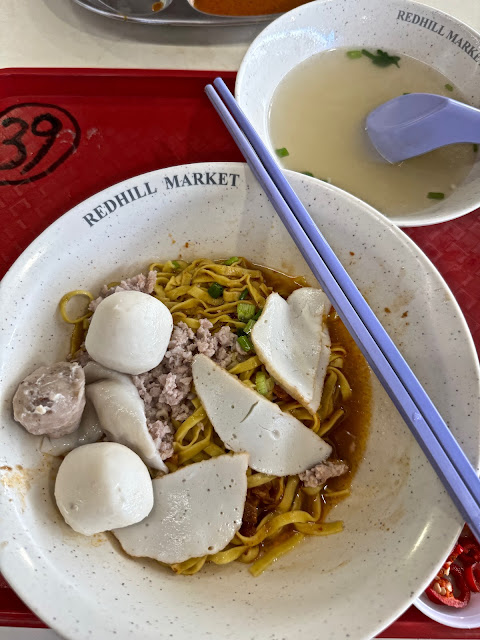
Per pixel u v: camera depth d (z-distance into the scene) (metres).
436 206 0.24
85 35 0.29
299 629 0.16
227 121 0.22
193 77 0.27
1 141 0.26
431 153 0.26
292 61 0.27
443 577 0.20
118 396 0.19
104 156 0.26
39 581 0.15
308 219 0.20
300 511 0.20
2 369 0.18
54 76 0.27
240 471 0.19
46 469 0.19
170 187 0.21
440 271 0.24
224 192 0.21
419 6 0.26
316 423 0.21
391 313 0.21
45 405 0.17
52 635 0.19
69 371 0.19
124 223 0.21
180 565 0.19
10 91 0.27
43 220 0.24
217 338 0.22
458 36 0.27
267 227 0.22
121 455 0.18
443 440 0.17
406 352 0.20
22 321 0.19
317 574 0.18
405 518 0.18
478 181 0.24
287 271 0.24
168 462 0.20
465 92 0.27
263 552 0.20
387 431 0.21
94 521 0.17
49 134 0.26
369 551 0.18
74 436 0.19
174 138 0.26
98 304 0.21
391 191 0.25
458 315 0.19
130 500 0.17
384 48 0.28
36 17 0.29
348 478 0.21
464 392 0.18
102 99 0.27
